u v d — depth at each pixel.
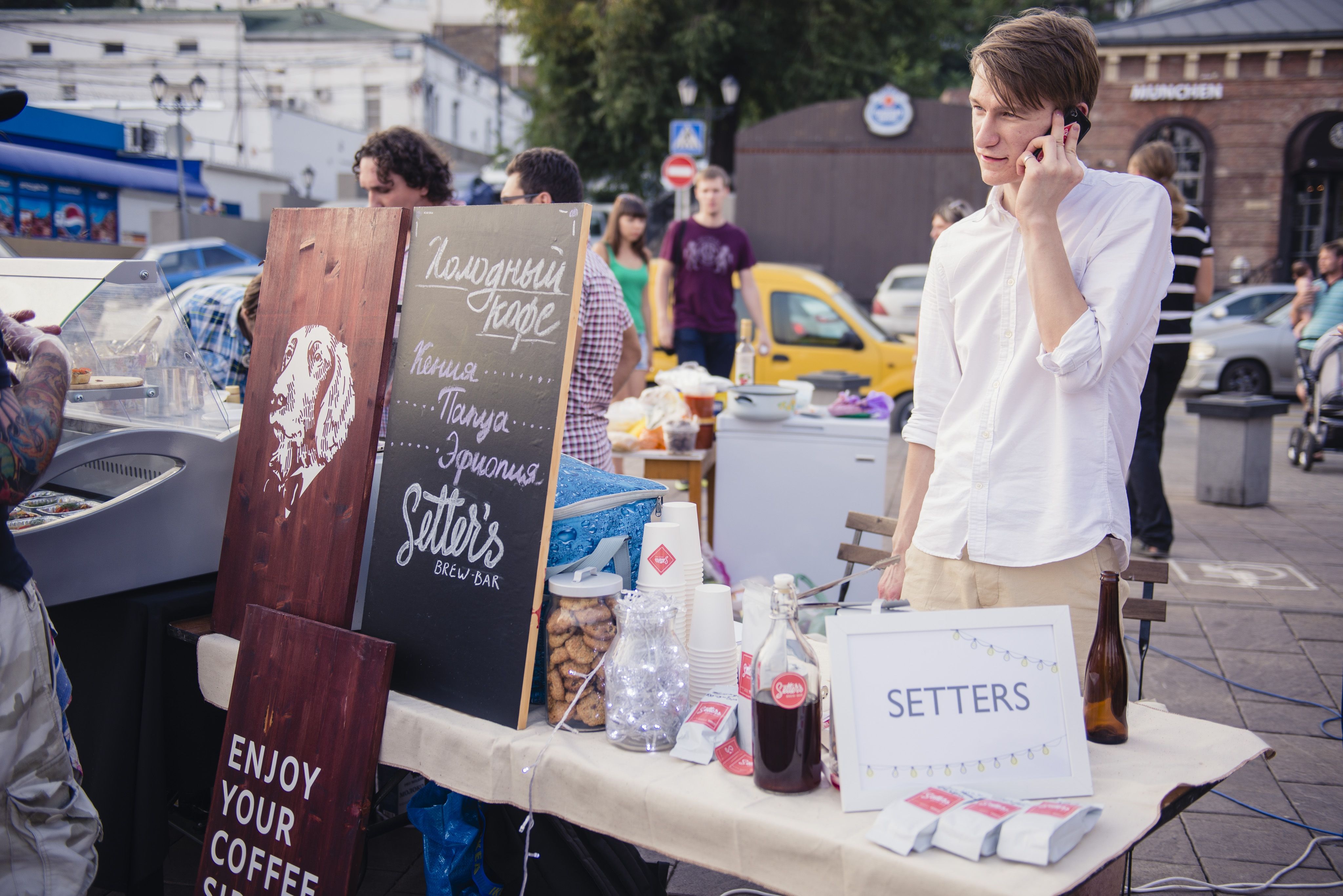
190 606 2.22
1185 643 4.10
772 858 1.33
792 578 1.45
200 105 19.86
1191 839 2.65
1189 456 8.86
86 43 34.56
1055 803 1.29
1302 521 6.36
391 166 3.07
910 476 1.97
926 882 1.20
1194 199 18.19
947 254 1.82
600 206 19.11
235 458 2.27
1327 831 2.68
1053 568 1.65
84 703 2.24
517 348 1.83
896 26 18.53
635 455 4.06
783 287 8.38
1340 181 17.91
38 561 2.03
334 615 1.93
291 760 1.89
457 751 1.68
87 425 2.31
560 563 1.80
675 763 1.54
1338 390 8.01
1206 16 18.16
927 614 1.44
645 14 17.09
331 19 38.47
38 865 1.74
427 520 1.90
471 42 45.16
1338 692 3.60
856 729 1.39
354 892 1.79
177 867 2.52
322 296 2.10
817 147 15.74
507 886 1.93
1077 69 1.53
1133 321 1.57
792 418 4.16
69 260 2.51
